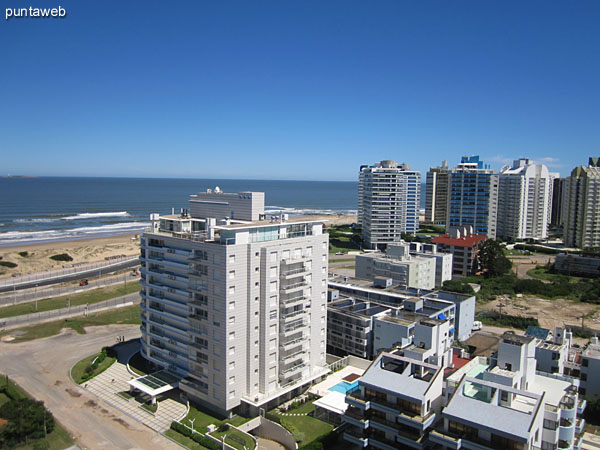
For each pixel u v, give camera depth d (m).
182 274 85.31
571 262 199.38
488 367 66.06
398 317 98.88
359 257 159.50
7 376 94.12
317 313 90.56
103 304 149.00
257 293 79.62
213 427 74.25
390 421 61.78
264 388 81.12
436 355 72.56
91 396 87.25
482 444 52.53
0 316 134.38
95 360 101.12
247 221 91.62
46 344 113.88
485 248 192.50
